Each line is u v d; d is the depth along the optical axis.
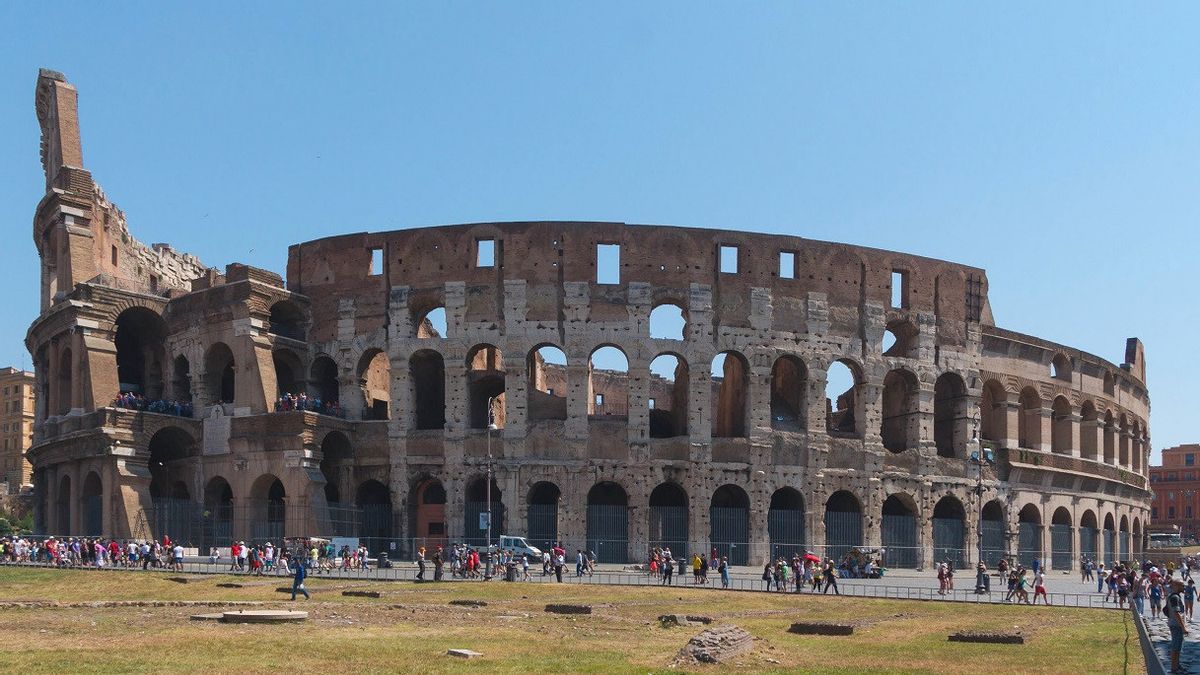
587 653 42.59
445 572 88.62
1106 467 132.50
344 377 109.31
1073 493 127.12
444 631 48.69
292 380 113.25
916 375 113.88
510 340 105.38
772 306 108.56
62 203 113.88
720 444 105.50
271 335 108.44
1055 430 129.00
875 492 109.75
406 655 40.44
